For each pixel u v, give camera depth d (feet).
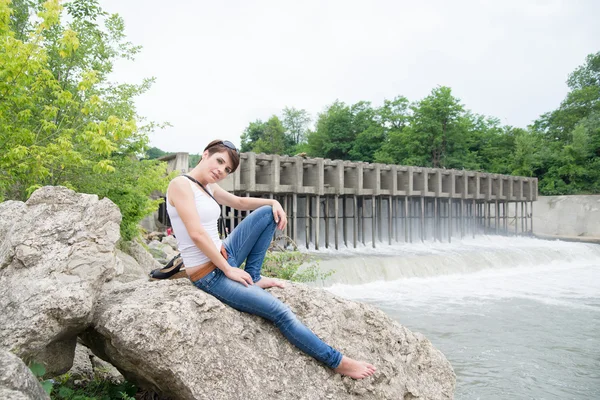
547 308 52.01
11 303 11.48
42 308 11.34
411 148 183.11
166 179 45.60
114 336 11.74
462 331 42.52
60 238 12.59
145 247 51.57
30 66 27.22
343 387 13.65
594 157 179.63
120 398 14.75
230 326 12.87
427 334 41.60
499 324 44.86
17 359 9.39
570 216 148.46
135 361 12.00
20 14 37.93
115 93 43.21
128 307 12.01
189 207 12.35
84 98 39.42
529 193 146.00
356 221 104.53
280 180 94.43
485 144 205.57
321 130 252.62
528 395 28.53
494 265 81.35
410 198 122.11
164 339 11.56
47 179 36.14
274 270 39.14
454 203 133.49
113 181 39.99
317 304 15.40
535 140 188.34
